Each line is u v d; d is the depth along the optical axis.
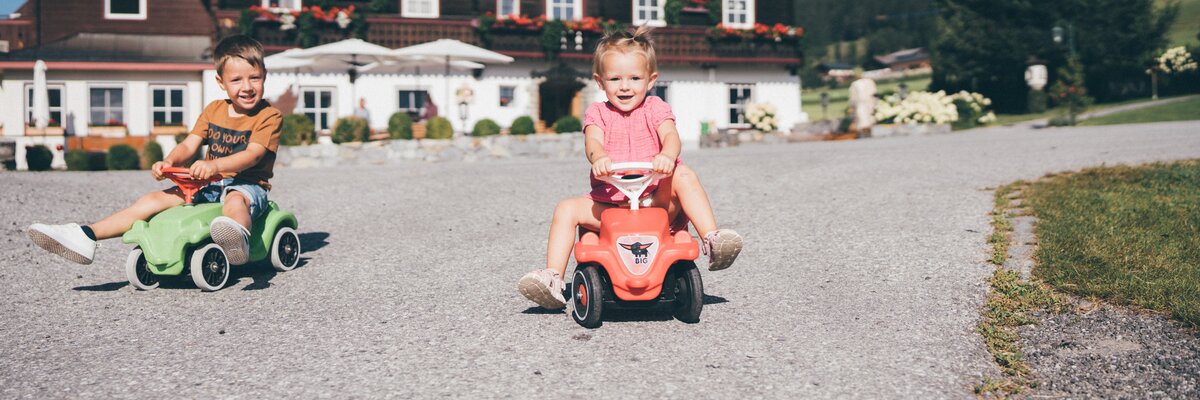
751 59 27.69
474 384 3.69
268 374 3.87
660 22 27.83
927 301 5.05
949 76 41.56
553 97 26.77
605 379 3.73
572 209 4.70
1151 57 39.97
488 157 19.62
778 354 4.07
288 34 23.81
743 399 3.48
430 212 9.27
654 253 4.40
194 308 5.21
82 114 24.41
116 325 4.82
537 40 25.70
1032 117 32.56
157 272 5.55
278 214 6.29
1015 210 7.91
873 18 125.19
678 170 4.71
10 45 27.50
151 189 11.13
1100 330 4.38
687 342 4.29
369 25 24.47
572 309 5.02
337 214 9.26
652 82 4.78
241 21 23.44
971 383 3.68
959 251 6.39
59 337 4.59
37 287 5.88
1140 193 8.23
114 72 24.50
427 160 19.17
